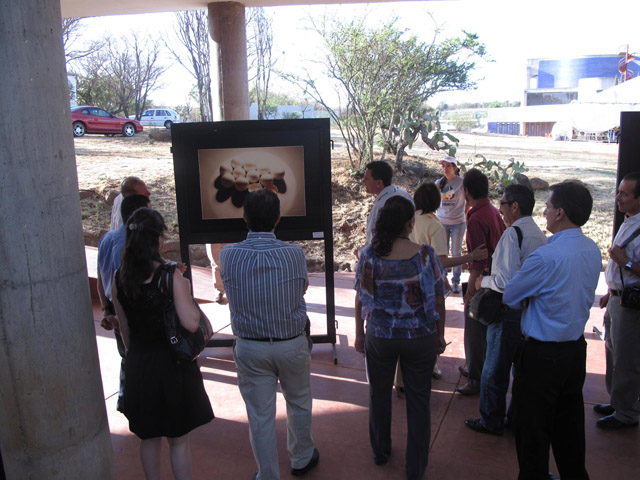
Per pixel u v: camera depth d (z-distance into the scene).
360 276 3.07
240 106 6.87
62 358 2.40
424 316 2.99
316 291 7.07
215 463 3.41
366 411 4.02
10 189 2.19
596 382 4.40
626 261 3.27
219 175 4.53
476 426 3.71
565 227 2.78
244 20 6.84
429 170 12.25
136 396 2.71
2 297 2.27
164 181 11.42
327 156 4.51
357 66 11.17
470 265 3.93
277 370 2.96
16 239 2.23
